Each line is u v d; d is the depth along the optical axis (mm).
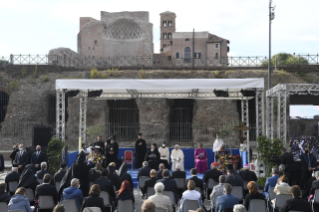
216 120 31188
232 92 18125
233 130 24562
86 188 9359
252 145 29297
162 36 77125
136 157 18031
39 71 33656
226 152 16656
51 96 32969
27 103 31469
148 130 31906
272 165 13883
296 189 6977
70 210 7680
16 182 10297
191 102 33062
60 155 14781
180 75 33062
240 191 9453
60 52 43406
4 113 33188
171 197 9094
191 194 8070
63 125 15398
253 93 15859
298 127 19234
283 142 14281
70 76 33156
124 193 8242
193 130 31406
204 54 59031
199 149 17594
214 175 10711
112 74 33188
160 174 10680
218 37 60312
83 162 9453
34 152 14219
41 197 8266
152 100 32406
